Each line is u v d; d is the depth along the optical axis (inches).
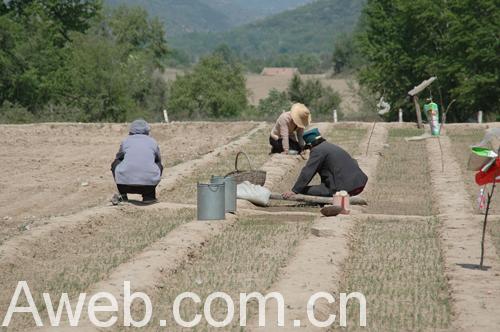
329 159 1194.6
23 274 852.0
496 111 3988.7
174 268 855.1
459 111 4175.7
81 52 4175.7
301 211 1203.2
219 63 5457.7
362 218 1137.4
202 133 2696.9
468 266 861.8
